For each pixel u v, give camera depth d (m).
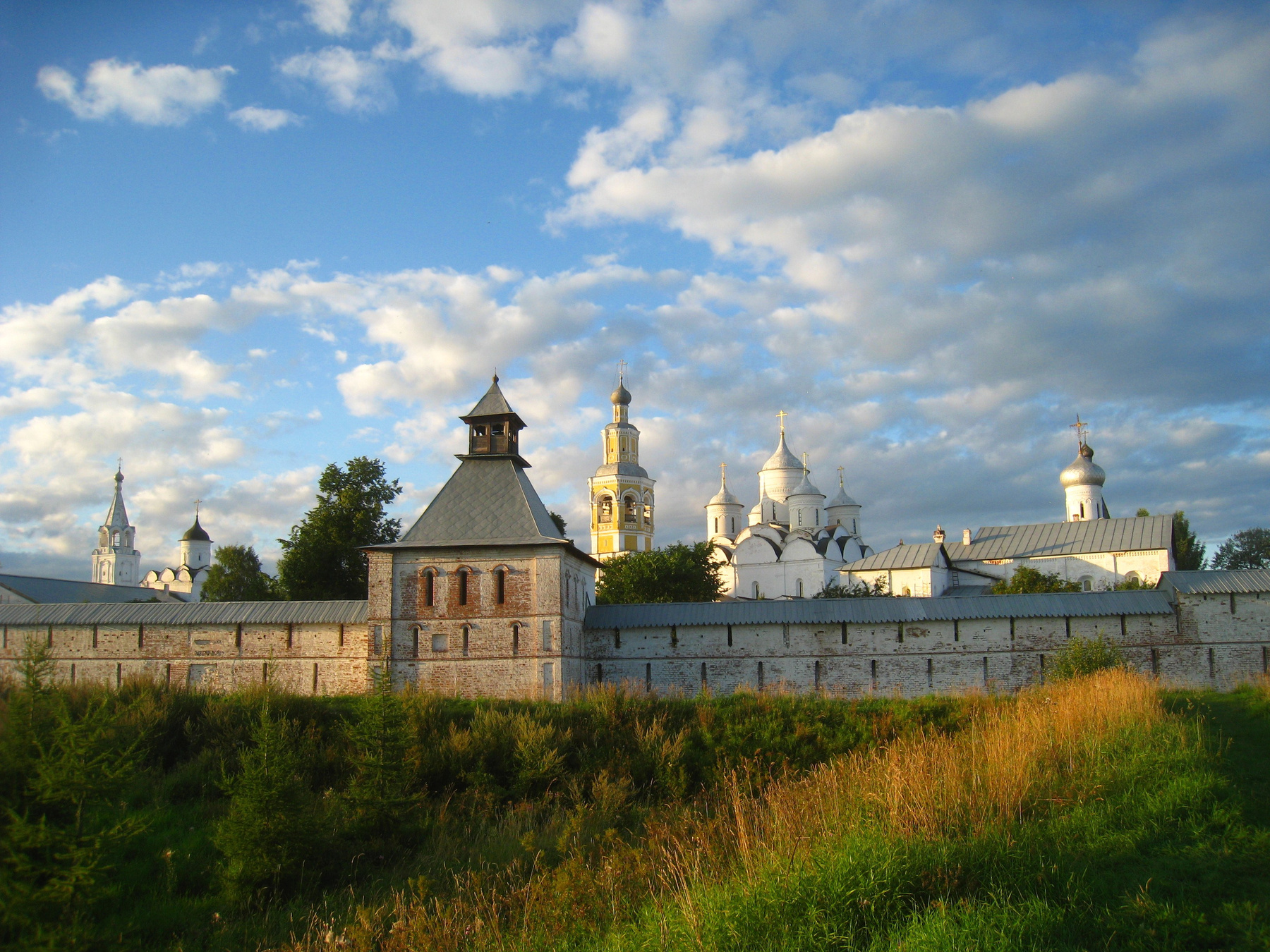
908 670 41.19
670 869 14.52
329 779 27.67
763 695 34.31
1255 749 20.66
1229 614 39.62
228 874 19.36
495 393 46.22
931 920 10.31
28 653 18.03
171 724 29.92
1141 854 13.02
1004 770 15.35
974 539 80.31
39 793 16.20
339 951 15.51
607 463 102.19
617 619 43.91
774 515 103.12
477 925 14.63
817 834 13.87
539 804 25.95
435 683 40.47
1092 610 40.47
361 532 57.69
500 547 40.97
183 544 127.88
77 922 15.77
